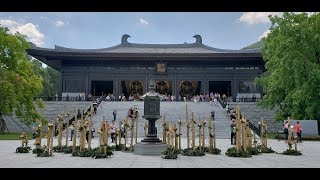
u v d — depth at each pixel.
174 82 71.25
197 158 15.78
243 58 68.06
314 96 33.75
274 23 38.97
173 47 86.38
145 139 17.84
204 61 71.12
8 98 33.50
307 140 31.00
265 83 41.75
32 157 15.88
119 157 16.00
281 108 38.38
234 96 70.38
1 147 21.62
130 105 51.69
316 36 32.44
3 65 37.12
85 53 67.19
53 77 102.00
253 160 15.07
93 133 34.97
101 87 81.19
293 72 34.50
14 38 36.25
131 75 71.44
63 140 29.30
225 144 25.97
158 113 17.81
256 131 33.41
